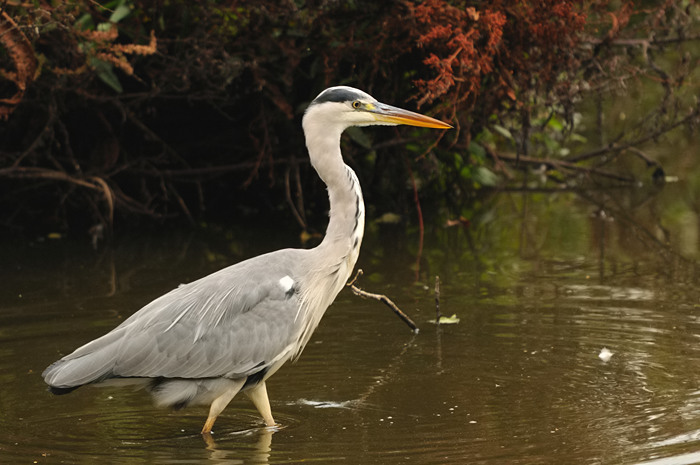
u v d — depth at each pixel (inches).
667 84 666.8
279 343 306.5
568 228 625.6
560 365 346.9
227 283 307.3
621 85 595.2
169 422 305.7
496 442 272.1
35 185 645.9
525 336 382.9
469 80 548.4
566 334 383.9
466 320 407.5
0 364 352.5
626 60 631.2
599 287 460.1
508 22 580.1
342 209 322.7
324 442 278.4
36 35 505.4
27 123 633.6
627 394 313.3
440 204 735.7
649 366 342.0
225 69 565.3
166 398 297.9
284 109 599.2
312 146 324.5
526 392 319.3
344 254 321.4
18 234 621.9
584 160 866.8
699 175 831.1
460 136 670.5
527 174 847.1
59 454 272.4
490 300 439.2
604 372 337.1
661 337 376.2
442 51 572.1
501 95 607.2
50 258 542.9
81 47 550.6
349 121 322.0
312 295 317.7
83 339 379.6
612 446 264.7
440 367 349.1
